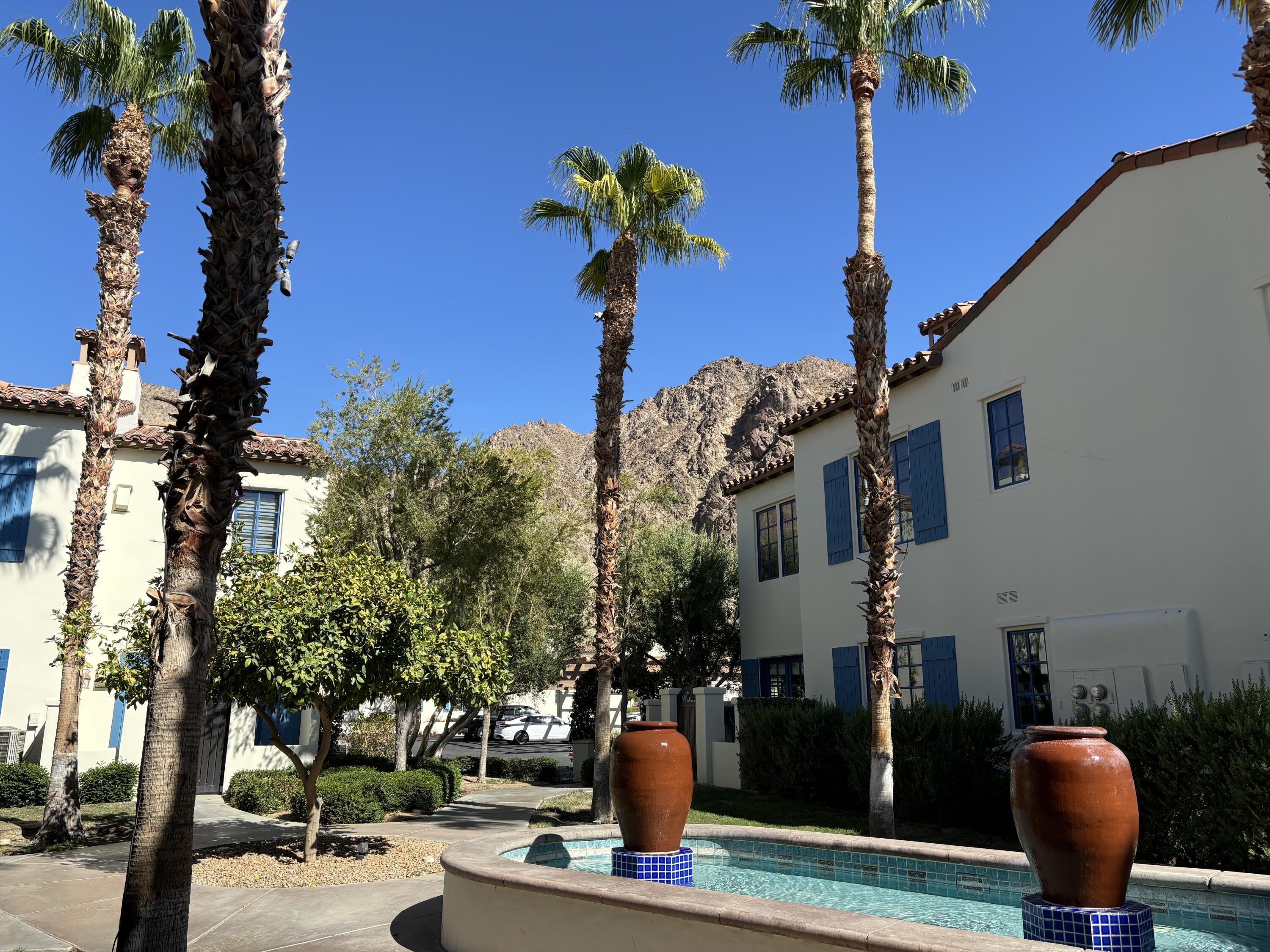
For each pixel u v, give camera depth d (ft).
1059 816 16.71
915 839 34.78
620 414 42.78
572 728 70.33
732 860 29.14
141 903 14.51
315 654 27.73
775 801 46.73
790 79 41.29
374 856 32.04
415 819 42.88
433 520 48.80
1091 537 35.01
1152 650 31.60
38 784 47.01
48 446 53.52
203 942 21.62
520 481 53.52
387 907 25.14
